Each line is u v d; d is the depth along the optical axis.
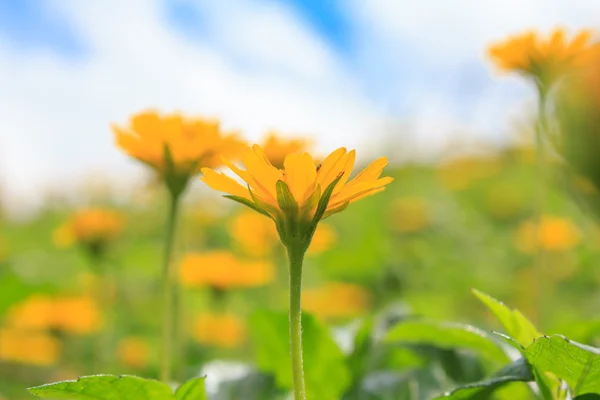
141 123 0.27
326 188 0.21
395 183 1.06
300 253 0.21
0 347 0.44
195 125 0.27
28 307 0.47
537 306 0.38
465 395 0.23
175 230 0.28
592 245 0.71
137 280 0.67
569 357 0.22
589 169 0.20
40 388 0.22
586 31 0.31
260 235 0.50
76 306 0.47
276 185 0.21
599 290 0.63
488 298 0.24
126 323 0.59
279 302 0.54
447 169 1.12
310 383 0.30
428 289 0.67
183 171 0.28
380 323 0.35
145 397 0.23
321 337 0.30
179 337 0.38
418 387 0.30
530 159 0.90
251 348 0.50
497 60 0.33
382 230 0.85
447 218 0.95
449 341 0.27
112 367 0.49
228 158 0.27
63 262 0.79
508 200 0.93
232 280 0.44
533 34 0.32
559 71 0.32
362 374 0.31
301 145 0.29
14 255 0.82
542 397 0.24
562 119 0.20
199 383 0.23
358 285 0.63
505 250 0.80
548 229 0.62
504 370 0.23
